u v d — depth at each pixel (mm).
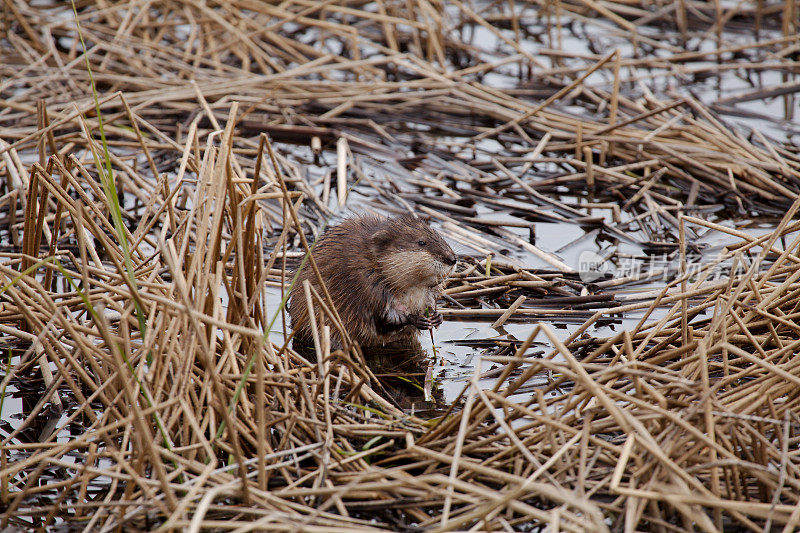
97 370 8062
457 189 16438
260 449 6977
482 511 6418
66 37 22141
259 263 9062
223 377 8125
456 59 22344
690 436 6973
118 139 17406
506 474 6852
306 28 23219
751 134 17156
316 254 11672
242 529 6301
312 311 8500
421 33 22641
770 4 23750
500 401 7344
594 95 19422
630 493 6410
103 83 19406
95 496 7672
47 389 9102
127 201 15500
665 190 16031
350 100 19000
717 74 21234
